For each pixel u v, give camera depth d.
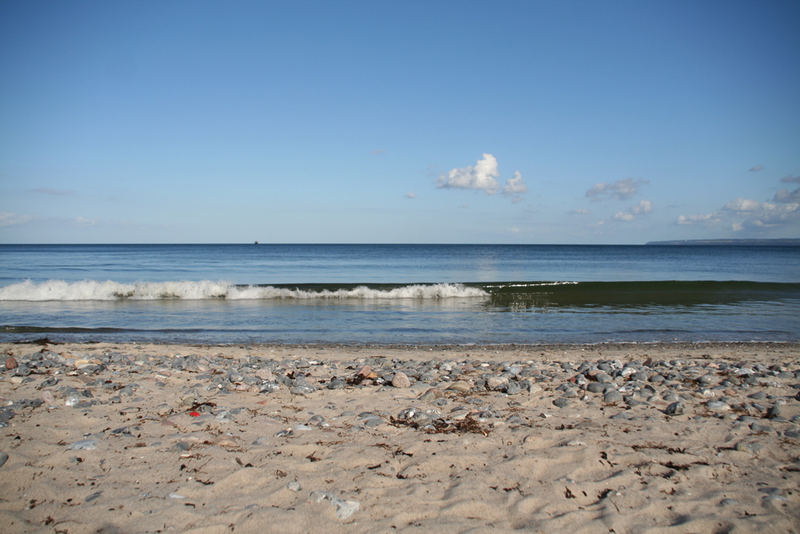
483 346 11.38
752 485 3.57
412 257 66.06
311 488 3.49
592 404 5.81
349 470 3.80
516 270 40.56
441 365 8.38
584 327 13.98
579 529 2.98
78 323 14.21
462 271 38.62
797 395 5.99
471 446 4.31
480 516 3.14
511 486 3.55
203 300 19.66
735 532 2.95
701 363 8.68
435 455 4.08
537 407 5.68
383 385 6.82
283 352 10.36
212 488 3.44
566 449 4.21
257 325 14.12
